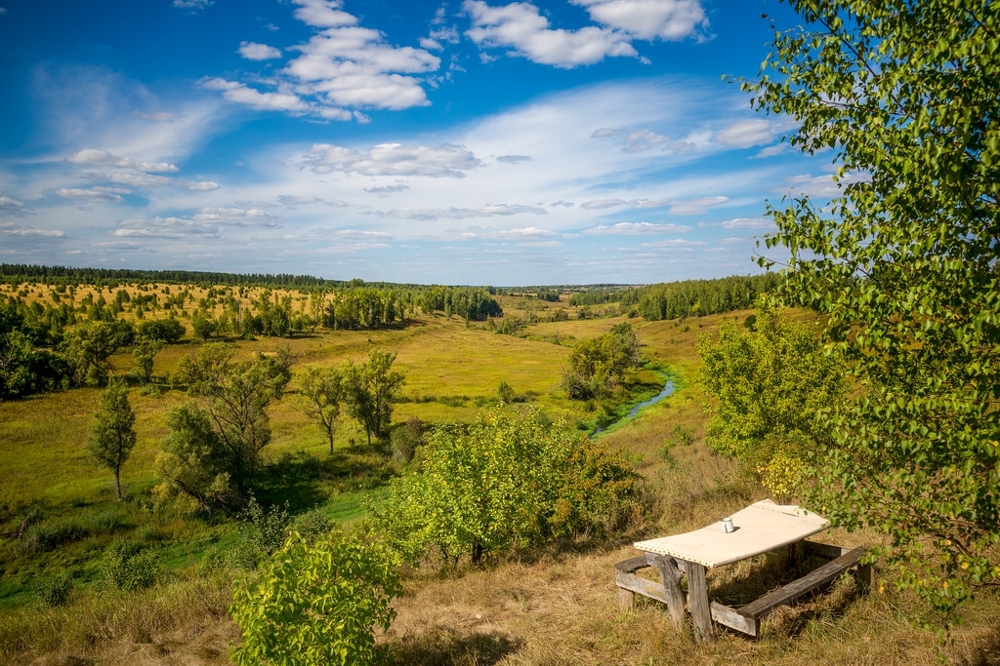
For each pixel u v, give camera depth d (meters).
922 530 4.76
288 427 49.69
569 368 75.44
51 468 37.28
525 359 105.50
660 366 89.88
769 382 16.34
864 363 5.20
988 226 4.21
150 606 10.30
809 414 13.82
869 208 4.77
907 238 4.44
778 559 8.40
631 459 25.11
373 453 42.00
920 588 4.71
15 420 50.91
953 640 5.64
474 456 11.74
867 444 4.86
